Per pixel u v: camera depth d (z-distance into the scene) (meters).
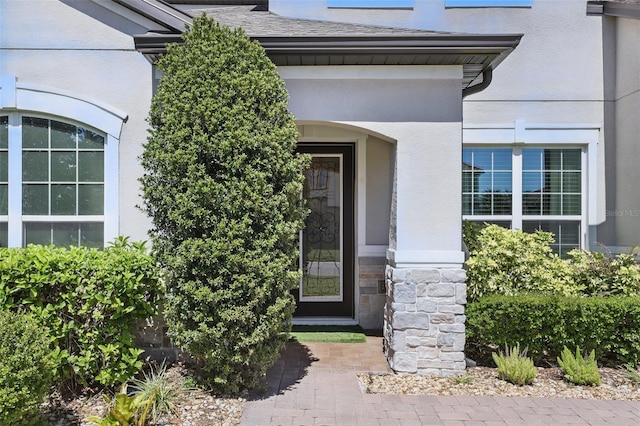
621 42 8.03
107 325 4.85
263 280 4.68
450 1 8.40
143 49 5.38
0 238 6.07
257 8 9.34
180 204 4.62
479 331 5.79
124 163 6.02
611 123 8.22
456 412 4.55
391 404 4.70
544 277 6.22
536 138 8.22
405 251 5.61
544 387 5.21
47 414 4.42
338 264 7.91
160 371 5.08
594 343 5.73
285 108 5.05
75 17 6.02
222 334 4.58
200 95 4.78
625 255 6.75
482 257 6.23
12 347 3.69
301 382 5.24
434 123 5.69
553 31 8.27
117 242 5.52
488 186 8.34
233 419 4.31
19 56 5.99
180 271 4.64
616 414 4.55
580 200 8.34
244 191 4.64
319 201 7.89
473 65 5.75
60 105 5.98
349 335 6.96
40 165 6.07
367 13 8.52
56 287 4.70
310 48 5.25
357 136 7.53
